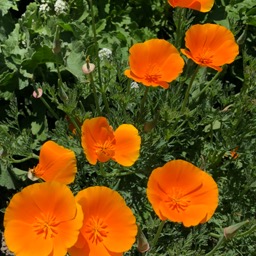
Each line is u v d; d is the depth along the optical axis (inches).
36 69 23.1
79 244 12.9
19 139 20.4
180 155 21.1
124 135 15.9
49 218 12.9
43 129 22.7
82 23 23.5
